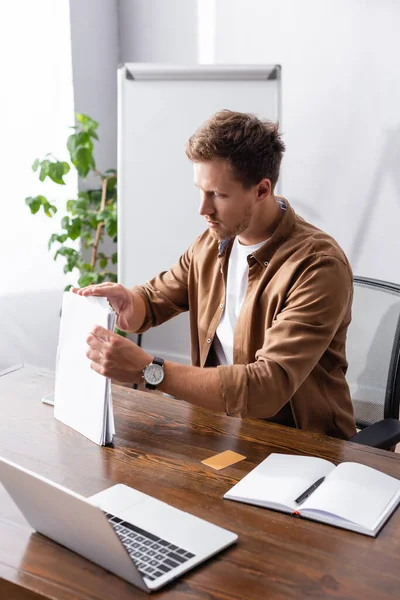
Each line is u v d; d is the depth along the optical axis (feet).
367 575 3.15
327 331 4.87
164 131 9.71
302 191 10.75
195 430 4.73
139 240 10.03
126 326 5.98
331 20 10.03
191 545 3.32
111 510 3.62
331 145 10.38
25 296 10.71
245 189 4.94
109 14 11.63
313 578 3.13
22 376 5.82
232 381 4.55
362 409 5.84
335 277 5.02
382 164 10.02
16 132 10.23
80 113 11.07
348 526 3.52
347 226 10.48
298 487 3.86
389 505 3.70
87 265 10.53
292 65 10.47
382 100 9.87
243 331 5.48
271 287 5.29
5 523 3.59
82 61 11.03
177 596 2.99
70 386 4.81
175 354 9.16
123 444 4.50
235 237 5.68
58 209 10.90
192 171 9.70
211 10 10.98
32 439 4.57
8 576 3.13
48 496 3.08
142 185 9.89
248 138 4.82
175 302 6.29
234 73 9.42
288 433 4.71
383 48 9.73
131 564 2.97
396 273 10.20
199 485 3.98
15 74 10.08
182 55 11.43
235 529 3.52
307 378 5.28
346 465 4.03
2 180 10.18
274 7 10.43
